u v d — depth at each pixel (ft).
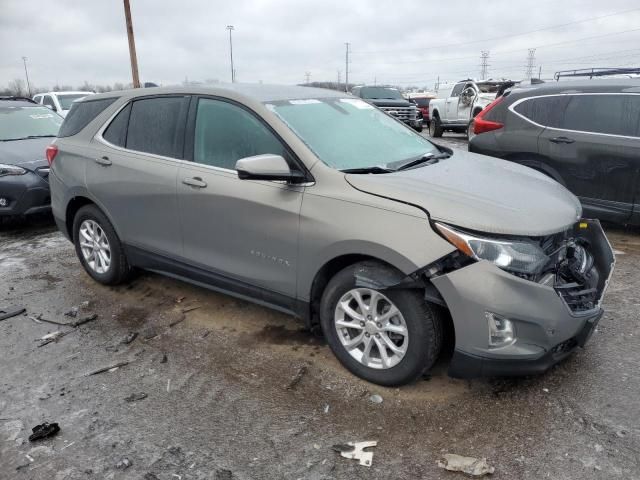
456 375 9.94
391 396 10.30
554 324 9.32
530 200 10.42
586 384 10.49
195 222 12.82
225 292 13.09
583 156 19.57
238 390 10.69
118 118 15.05
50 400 10.57
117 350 12.50
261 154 11.71
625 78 20.47
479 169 12.30
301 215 10.82
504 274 9.11
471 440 9.04
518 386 10.50
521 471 8.31
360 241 9.98
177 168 13.09
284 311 12.05
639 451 8.62
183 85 13.89
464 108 58.95
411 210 9.70
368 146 12.32
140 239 14.47
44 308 15.01
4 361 12.18
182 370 11.52
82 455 8.96
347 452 8.85
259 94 12.66
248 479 8.32
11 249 20.83
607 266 11.21
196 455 8.88
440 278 9.35
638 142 18.43
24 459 8.90
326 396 10.39
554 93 20.66
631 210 18.88
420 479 8.25
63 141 16.48
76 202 16.38
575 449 8.72
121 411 10.12
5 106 27.96
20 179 22.27
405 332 10.00
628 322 13.08
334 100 13.71
